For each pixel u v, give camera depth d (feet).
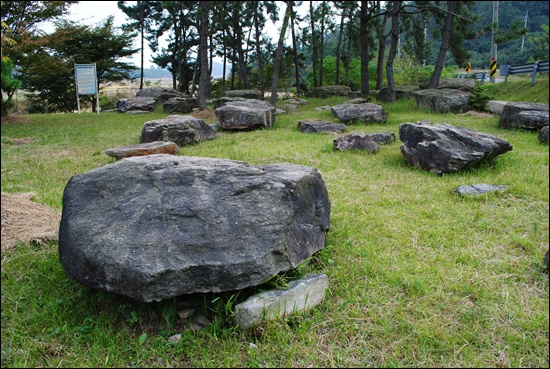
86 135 37.81
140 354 9.14
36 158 28.04
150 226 10.00
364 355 9.23
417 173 22.59
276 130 37.45
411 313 10.52
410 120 41.65
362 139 27.43
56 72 57.21
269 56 107.86
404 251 13.61
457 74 97.71
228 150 27.94
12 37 48.42
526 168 22.41
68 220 10.53
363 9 66.80
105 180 11.37
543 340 9.60
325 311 10.62
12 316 10.32
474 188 19.10
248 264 9.69
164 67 112.06
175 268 9.16
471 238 14.60
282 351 9.26
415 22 74.08
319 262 12.69
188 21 96.27
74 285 11.37
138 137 35.53
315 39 97.50
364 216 16.58
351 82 110.63
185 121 31.24
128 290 9.11
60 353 9.27
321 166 23.99
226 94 70.33
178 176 11.32
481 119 41.24
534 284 11.87
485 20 88.79
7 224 14.67
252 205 10.83
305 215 12.12
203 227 10.07
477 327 10.01
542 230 15.19
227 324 9.99
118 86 148.36
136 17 103.91
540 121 32.99
